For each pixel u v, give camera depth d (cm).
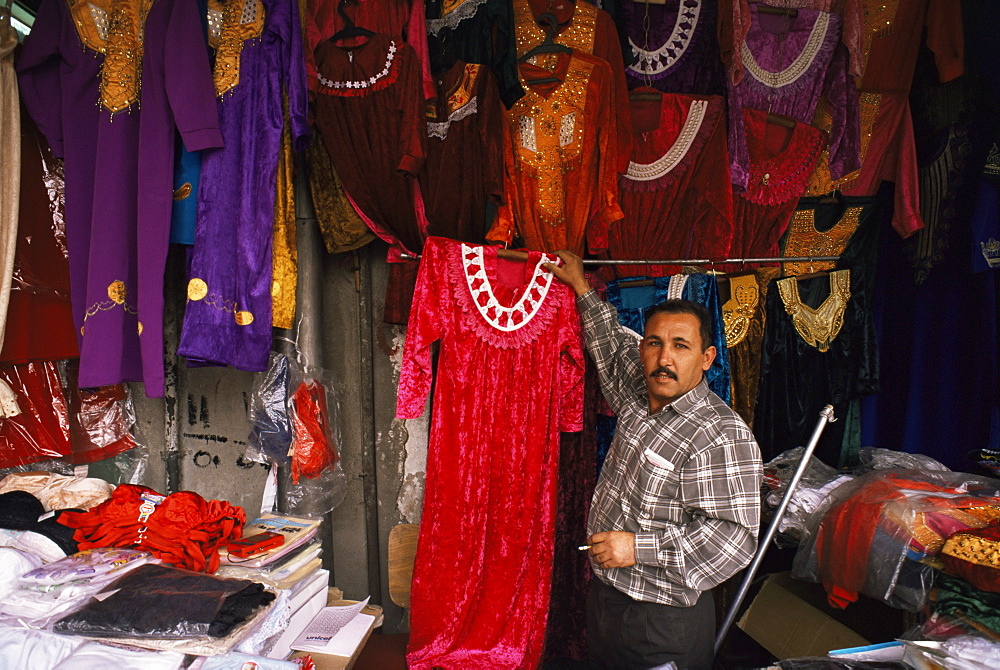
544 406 211
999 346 233
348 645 181
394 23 207
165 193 192
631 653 165
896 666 145
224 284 197
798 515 218
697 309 163
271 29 192
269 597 148
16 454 213
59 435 222
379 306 259
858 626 205
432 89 207
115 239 194
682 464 158
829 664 144
